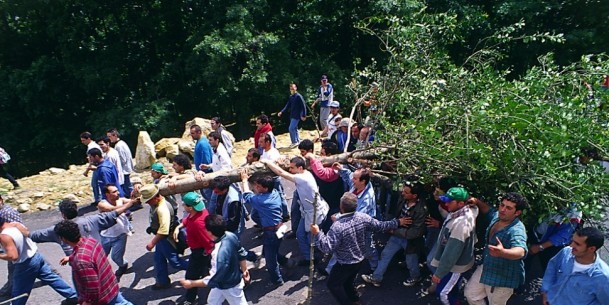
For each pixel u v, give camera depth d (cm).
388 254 580
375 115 682
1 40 1942
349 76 1880
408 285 587
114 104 1953
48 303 589
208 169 769
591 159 512
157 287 605
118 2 1838
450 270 468
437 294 526
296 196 679
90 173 1115
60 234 447
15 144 1906
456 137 520
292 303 565
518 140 496
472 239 464
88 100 2044
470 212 460
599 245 373
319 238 489
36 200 940
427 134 529
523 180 489
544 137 470
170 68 1816
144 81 2041
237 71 1744
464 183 537
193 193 528
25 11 1816
